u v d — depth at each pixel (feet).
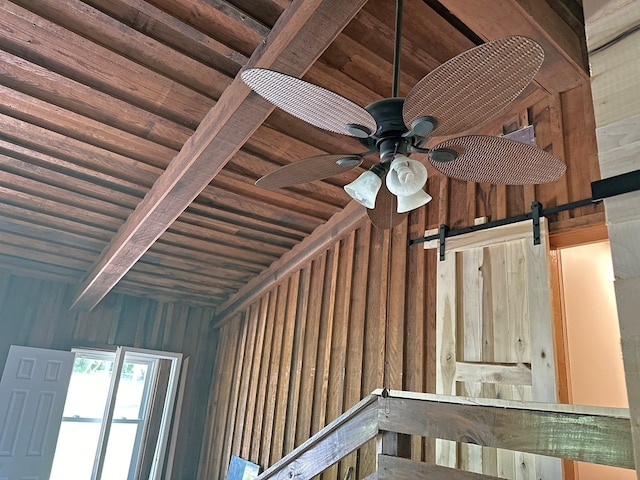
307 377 15.62
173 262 17.80
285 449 15.48
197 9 8.51
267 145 12.19
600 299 13.43
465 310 10.89
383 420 6.23
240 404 18.79
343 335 14.51
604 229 9.33
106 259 15.26
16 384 16.66
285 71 8.20
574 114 10.18
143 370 22.38
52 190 13.42
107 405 17.67
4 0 8.15
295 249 17.31
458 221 11.87
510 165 6.34
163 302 20.86
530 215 10.18
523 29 8.71
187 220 15.31
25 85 10.12
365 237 14.74
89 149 11.92
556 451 4.42
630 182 3.56
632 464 3.90
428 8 8.79
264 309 19.06
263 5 8.32
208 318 22.11
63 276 18.11
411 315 12.41
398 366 12.19
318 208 15.20
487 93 4.99
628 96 3.77
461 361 10.57
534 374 9.23
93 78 9.96
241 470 16.97
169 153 11.93
